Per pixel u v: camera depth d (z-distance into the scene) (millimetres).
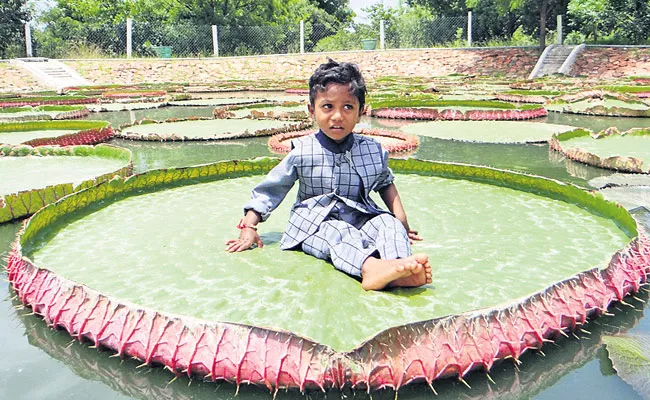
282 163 2311
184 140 6086
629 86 11250
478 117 7574
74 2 22344
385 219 2125
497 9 17609
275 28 22422
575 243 2354
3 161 4465
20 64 16500
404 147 5254
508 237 2430
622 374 1569
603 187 3627
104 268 2117
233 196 3170
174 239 2438
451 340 1558
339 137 2189
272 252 2248
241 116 7832
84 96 12508
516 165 4551
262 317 1712
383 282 1833
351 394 1476
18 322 1912
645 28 16016
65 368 1631
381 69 18359
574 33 19172
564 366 1625
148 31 21484
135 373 1602
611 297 1929
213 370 1530
